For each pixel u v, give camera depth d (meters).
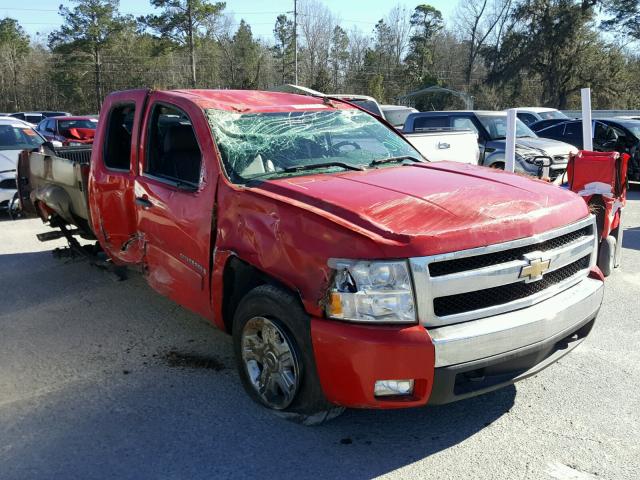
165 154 4.55
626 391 3.92
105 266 6.63
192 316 5.46
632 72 53.19
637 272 6.70
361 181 3.75
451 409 3.72
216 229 3.80
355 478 3.04
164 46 63.56
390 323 2.93
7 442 3.40
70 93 69.75
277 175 3.97
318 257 3.07
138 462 3.19
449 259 2.94
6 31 80.00
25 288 6.41
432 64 81.75
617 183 6.29
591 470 3.08
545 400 3.81
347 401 3.06
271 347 3.46
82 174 5.62
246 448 3.31
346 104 5.24
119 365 4.43
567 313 3.32
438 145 8.99
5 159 10.38
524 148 11.14
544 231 3.27
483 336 2.96
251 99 4.72
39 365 4.45
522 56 54.28
